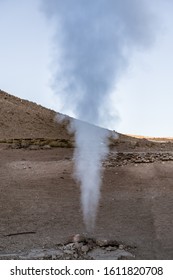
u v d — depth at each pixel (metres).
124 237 8.70
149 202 12.20
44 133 56.94
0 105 63.00
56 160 23.36
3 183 15.52
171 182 15.44
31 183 15.64
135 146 41.66
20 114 62.28
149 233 8.99
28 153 28.73
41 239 8.60
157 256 7.48
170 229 9.22
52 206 11.87
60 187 14.87
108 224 9.82
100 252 7.71
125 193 13.71
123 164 20.53
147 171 18.05
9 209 11.47
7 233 9.09
